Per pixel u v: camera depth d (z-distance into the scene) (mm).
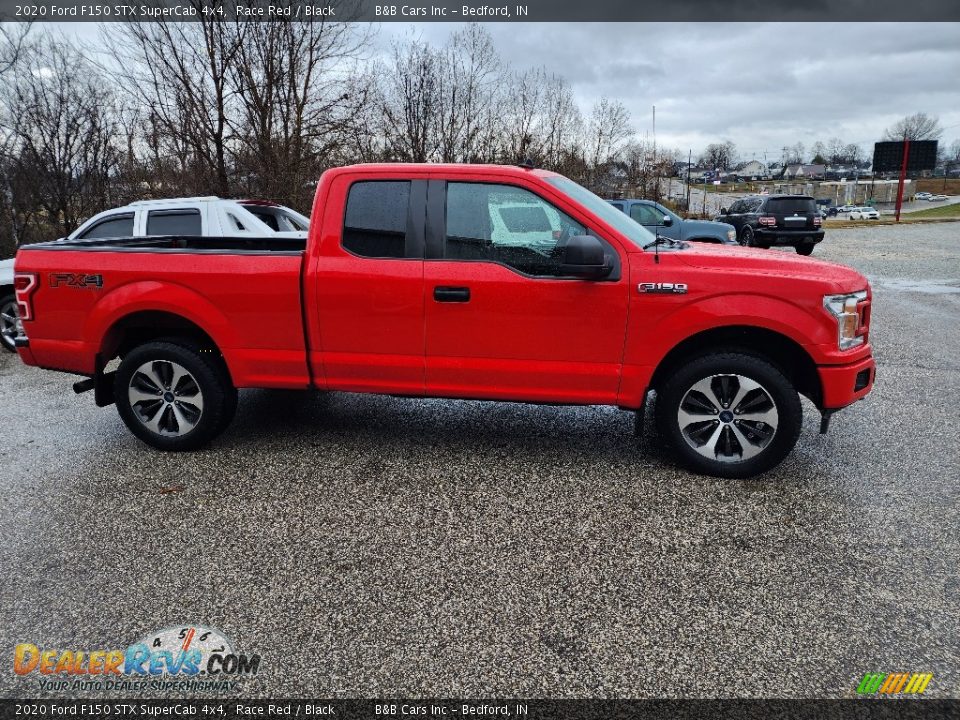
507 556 3289
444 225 4074
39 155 14602
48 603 2941
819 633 2713
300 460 4477
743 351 3961
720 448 4141
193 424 4555
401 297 4086
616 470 4281
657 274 3867
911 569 3156
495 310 4020
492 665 2555
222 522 3648
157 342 4488
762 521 3609
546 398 4156
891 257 18250
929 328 8750
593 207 4184
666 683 2457
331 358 4281
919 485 4035
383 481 4145
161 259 4371
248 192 14578
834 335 3822
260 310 4270
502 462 4422
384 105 17156
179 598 2975
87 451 4699
